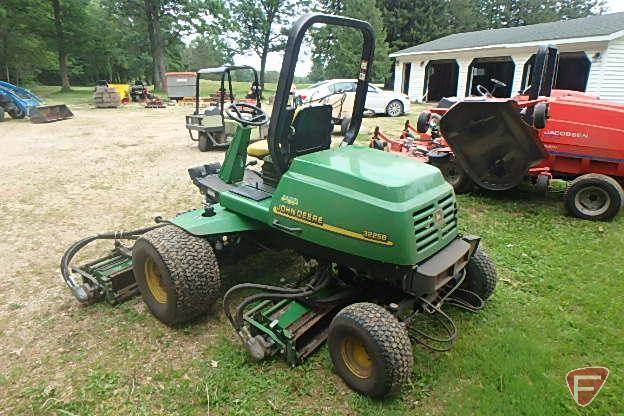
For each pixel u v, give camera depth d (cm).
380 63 2870
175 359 274
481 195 597
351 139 338
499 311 324
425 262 245
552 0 5334
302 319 274
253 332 281
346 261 262
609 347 285
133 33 3666
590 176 496
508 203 565
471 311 319
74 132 1187
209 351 281
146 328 304
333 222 250
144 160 827
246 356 275
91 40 3353
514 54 1773
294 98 389
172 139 1080
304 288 281
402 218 230
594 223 492
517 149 504
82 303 332
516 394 245
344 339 245
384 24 3338
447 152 605
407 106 1612
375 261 244
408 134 795
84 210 539
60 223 496
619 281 364
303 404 241
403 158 286
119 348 284
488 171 541
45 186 643
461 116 503
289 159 296
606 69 1468
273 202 279
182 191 617
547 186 522
